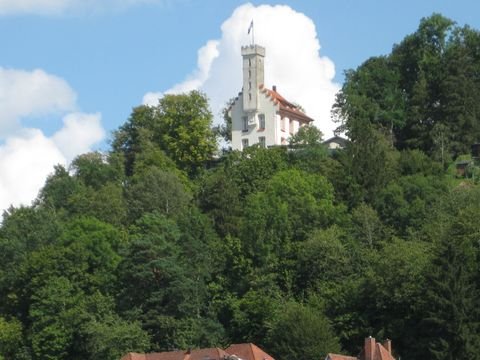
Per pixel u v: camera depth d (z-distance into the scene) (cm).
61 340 14900
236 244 15712
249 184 18662
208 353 13525
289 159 19362
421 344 13088
